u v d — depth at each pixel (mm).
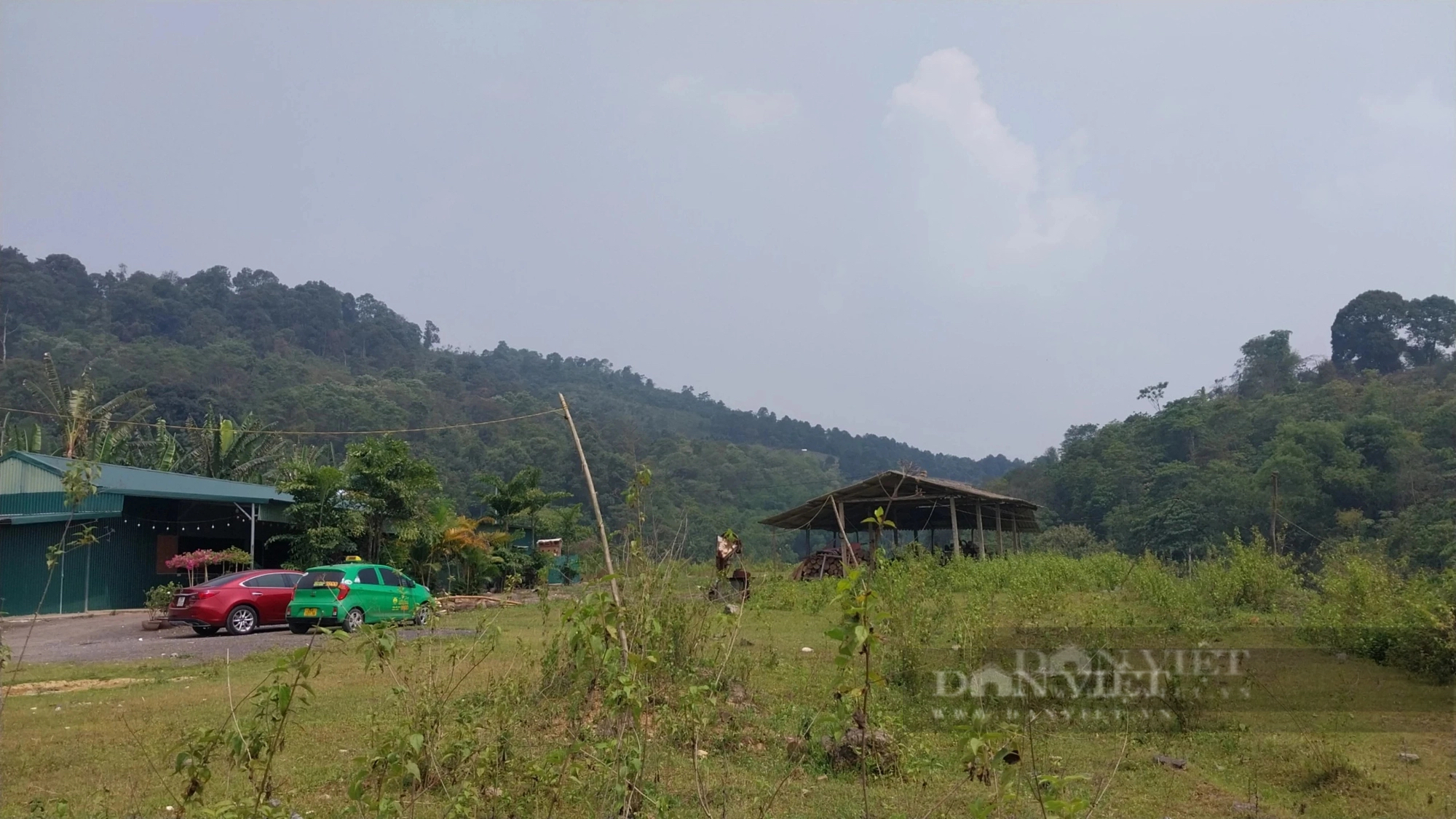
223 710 9211
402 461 28172
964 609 12156
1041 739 7938
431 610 8508
